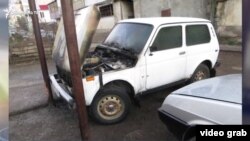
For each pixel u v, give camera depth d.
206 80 3.17
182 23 4.39
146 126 3.72
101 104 3.71
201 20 4.82
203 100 2.49
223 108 2.26
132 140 3.33
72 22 2.78
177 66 4.38
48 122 4.02
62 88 3.81
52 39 10.01
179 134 2.72
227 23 10.55
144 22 4.25
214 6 10.86
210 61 5.04
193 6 11.68
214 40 5.04
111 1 15.86
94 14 3.35
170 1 12.49
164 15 12.93
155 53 4.00
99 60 3.99
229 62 7.61
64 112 4.38
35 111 4.51
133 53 3.91
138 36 4.13
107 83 3.68
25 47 9.26
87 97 3.49
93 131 3.61
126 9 15.41
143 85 4.01
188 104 2.62
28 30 9.89
